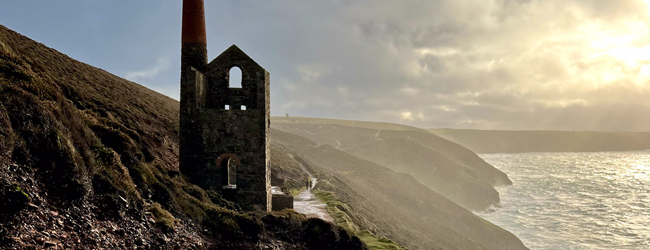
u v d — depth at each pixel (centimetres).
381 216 5562
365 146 15850
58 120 1579
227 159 2748
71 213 1286
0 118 1288
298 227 2212
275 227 2125
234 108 2703
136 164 1920
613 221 8462
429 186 11544
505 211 9712
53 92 1830
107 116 3083
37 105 1493
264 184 2638
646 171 16575
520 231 7925
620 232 7644
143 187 1792
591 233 7638
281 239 2070
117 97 4028
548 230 7906
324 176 6850
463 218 7712
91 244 1232
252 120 2645
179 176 2331
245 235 1912
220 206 2306
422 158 13638
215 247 1745
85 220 1305
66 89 2947
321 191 5188
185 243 1608
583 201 10556
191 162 2616
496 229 7394
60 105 1773
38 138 1370
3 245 1007
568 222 8456
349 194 6041
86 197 1395
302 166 7969
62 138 1459
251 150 2644
